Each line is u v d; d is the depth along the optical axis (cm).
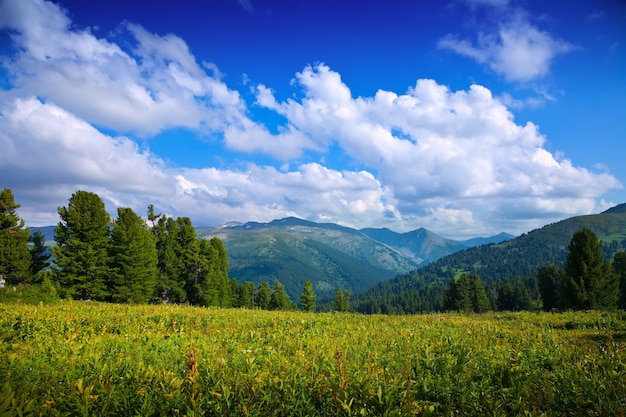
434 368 695
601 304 4131
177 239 5097
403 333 1305
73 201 3969
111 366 642
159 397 494
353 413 478
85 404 439
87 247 3925
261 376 596
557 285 6931
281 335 1239
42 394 511
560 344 1004
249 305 8638
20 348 813
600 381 601
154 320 1582
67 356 752
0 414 392
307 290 7800
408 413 470
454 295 7912
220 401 493
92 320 1427
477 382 643
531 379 653
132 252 4209
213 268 5506
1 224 4416
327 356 812
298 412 491
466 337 1205
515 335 1230
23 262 4444
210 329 1385
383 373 643
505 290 8469
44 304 2139
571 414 519
